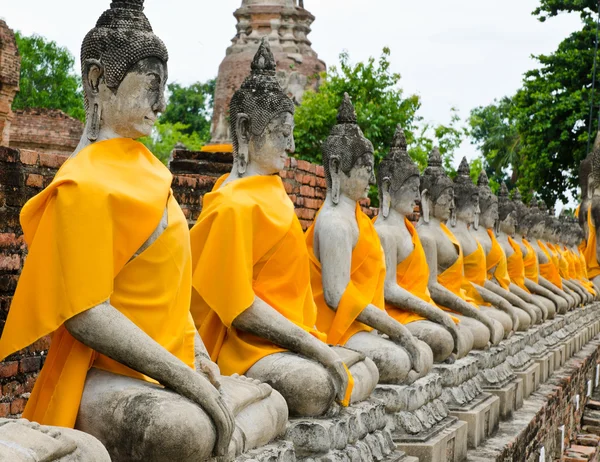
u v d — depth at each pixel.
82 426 5.27
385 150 21.00
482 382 12.62
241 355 7.20
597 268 26.67
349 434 7.32
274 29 26.64
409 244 10.78
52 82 37.88
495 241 15.82
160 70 5.74
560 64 32.25
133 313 5.49
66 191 5.22
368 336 9.18
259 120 7.52
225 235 7.05
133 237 5.38
